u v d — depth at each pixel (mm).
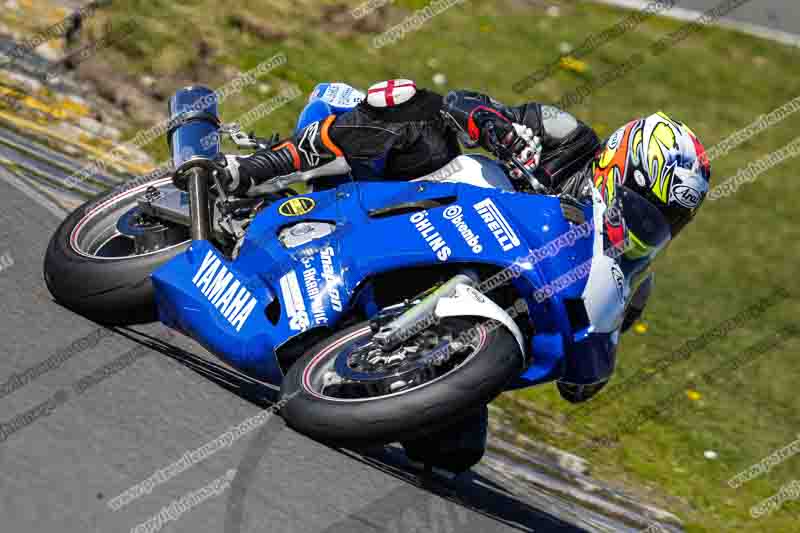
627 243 16812
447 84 39906
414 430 15078
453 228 16734
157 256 19969
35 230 23000
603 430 24906
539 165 18594
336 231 17719
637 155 16734
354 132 18797
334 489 16688
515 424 23953
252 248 18359
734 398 27594
